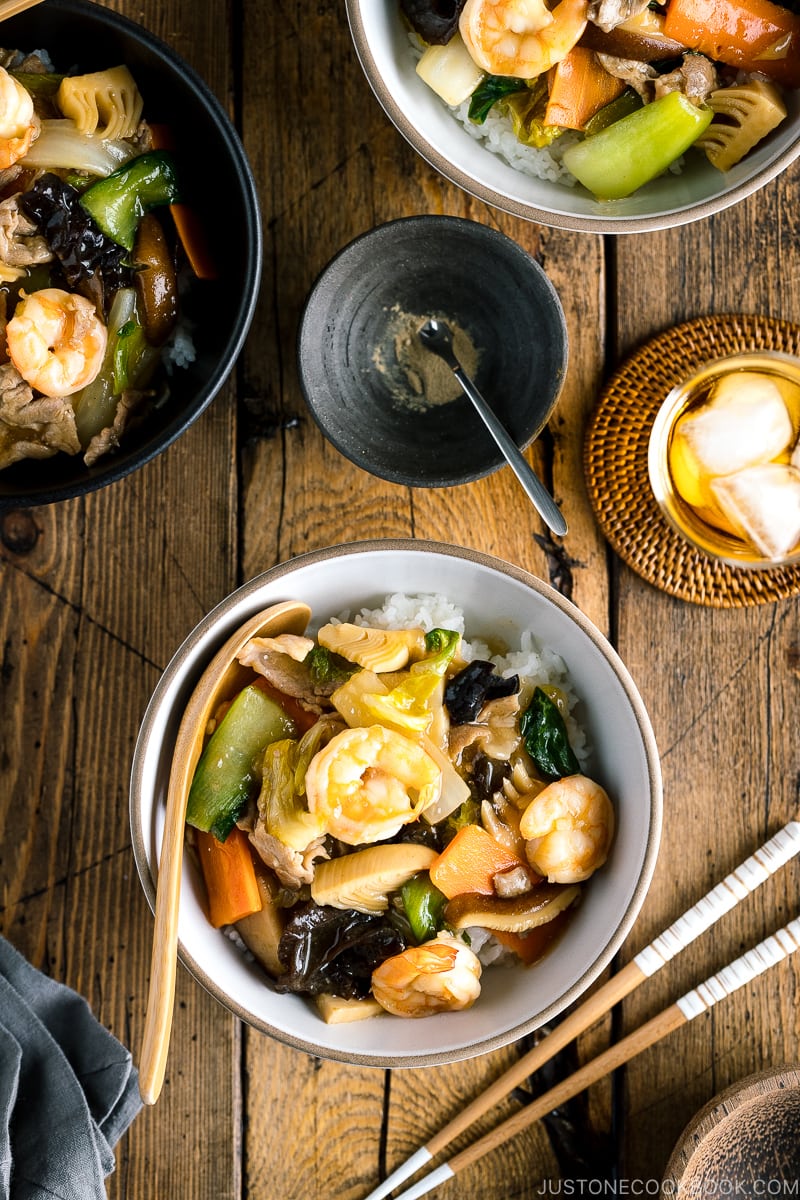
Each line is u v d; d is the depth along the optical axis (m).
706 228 0.83
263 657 0.76
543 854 0.75
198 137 0.77
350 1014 0.76
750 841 0.83
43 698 0.82
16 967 0.79
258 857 0.76
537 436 0.81
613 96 0.77
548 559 0.83
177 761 0.74
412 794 0.74
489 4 0.74
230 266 0.78
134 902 0.82
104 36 0.75
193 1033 0.82
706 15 0.75
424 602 0.78
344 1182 0.82
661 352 0.82
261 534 0.82
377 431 0.81
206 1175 0.82
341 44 0.81
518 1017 0.74
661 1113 0.83
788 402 0.80
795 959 0.83
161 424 0.78
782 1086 0.77
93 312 0.76
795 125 0.75
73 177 0.76
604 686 0.76
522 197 0.78
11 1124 0.78
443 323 0.81
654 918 0.83
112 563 0.82
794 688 0.83
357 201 0.82
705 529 0.81
